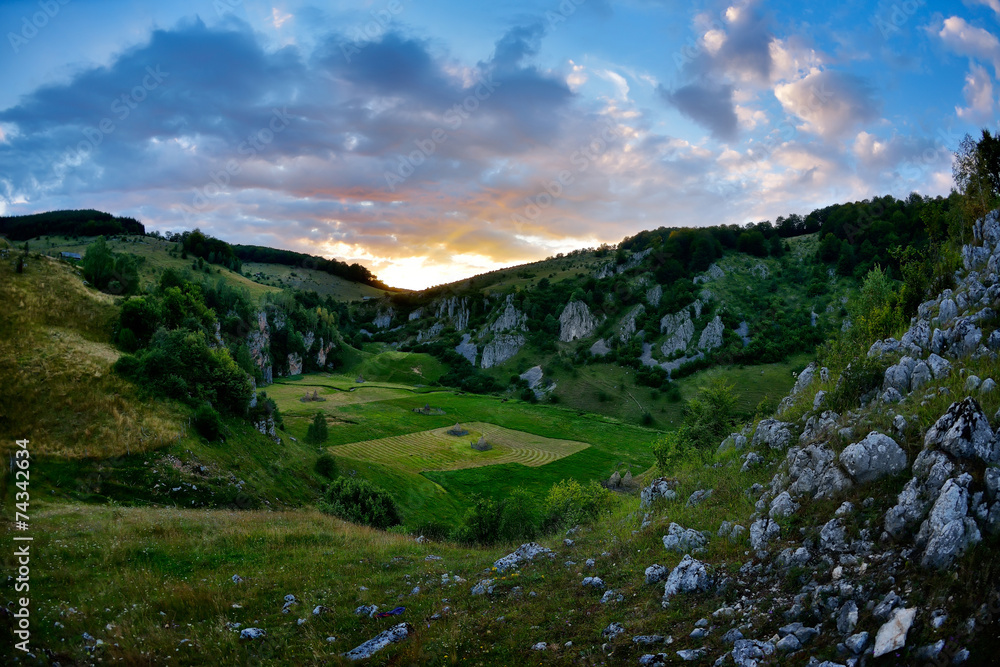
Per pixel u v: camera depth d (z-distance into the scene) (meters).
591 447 128.38
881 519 14.03
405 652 13.80
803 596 12.96
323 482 64.56
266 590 19.45
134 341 64.62
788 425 23.23
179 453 48.91
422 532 46.25
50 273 72.50
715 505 20.75
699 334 188.25
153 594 18.75
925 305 26.05
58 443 43.91
